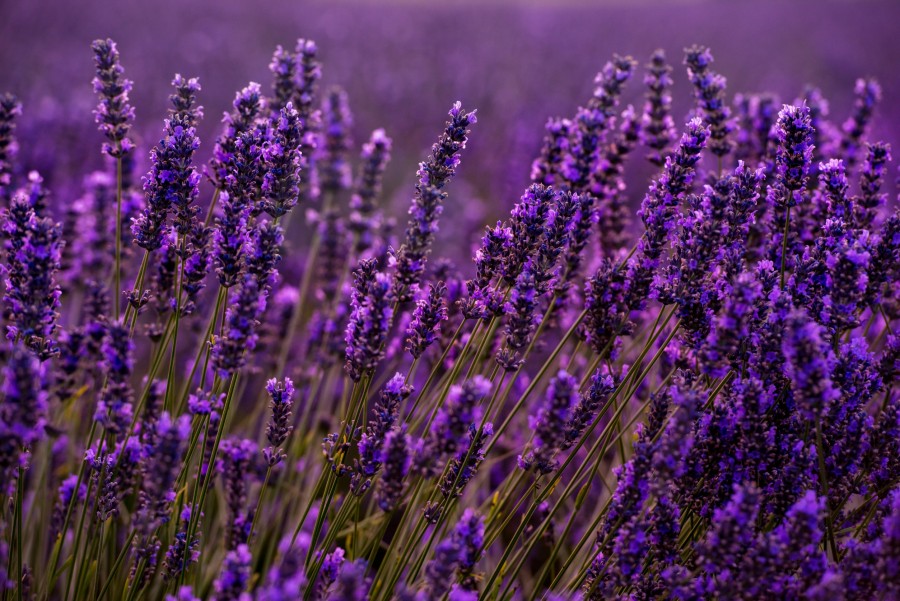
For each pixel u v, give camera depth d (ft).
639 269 2.65
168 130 2.61
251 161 2.61
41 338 2.54
